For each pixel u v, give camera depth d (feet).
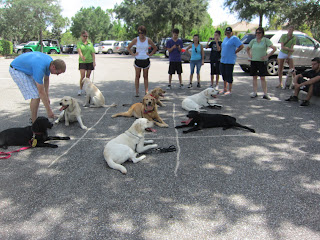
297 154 11.84
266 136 14.06
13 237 7.13
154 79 34.60
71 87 29.09
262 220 7.63
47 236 7.16
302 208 8.11
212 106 19.65
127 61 66.44
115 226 7.49
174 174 10.29
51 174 10.40
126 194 9.00
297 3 49.26
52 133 15.01
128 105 20.86
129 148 11.19
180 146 13.00
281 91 25.54
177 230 7.29
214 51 25.94
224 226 7.41
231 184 9.52
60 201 8.67
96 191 9.20
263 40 21.29
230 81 23.70
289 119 16.84
